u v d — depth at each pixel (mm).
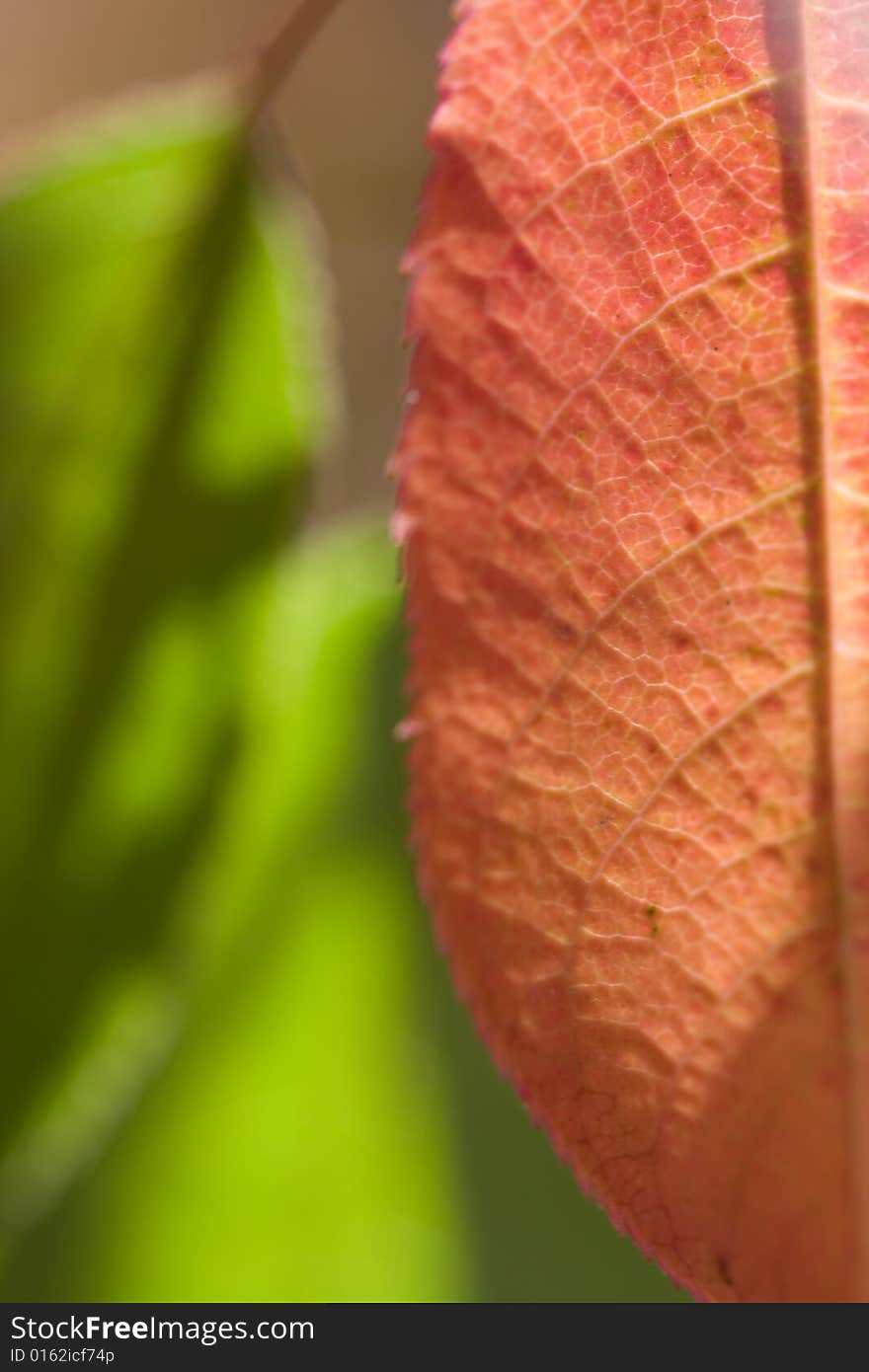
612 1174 159
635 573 159
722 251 159
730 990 157
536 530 161
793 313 158
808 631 157
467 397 162
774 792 157
